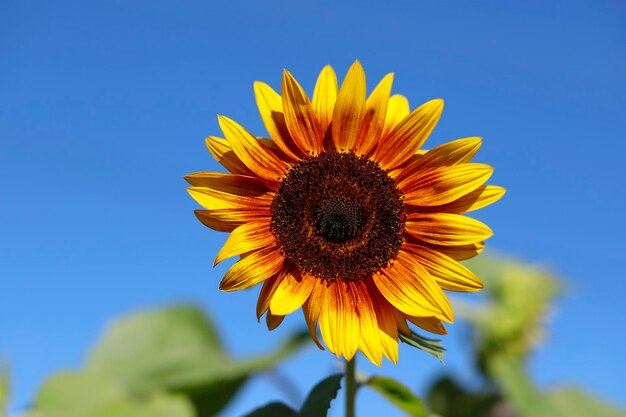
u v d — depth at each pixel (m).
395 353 0.67
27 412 0.86
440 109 0.68
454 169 0.68
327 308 0.69
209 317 1.01
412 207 0.69
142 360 0.96
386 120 0.70
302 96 0.68
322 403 0.67
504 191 0.68
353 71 0.67
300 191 0.69
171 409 0.88
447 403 0.96
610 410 0.95
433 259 0.69
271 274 0.68
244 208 0.69
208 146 0.68
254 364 0.94
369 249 0.69
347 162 0.69
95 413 0.87
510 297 0.93
